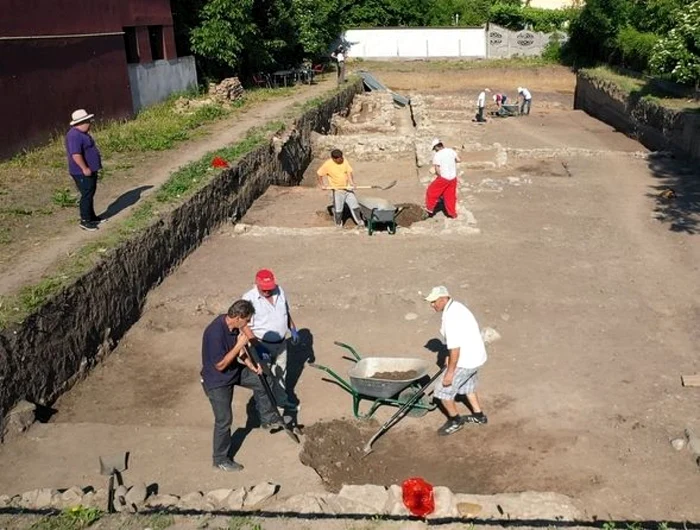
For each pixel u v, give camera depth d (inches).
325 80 1330.0
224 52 1050.1
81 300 342.0
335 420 297.6
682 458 261.6
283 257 475.5
